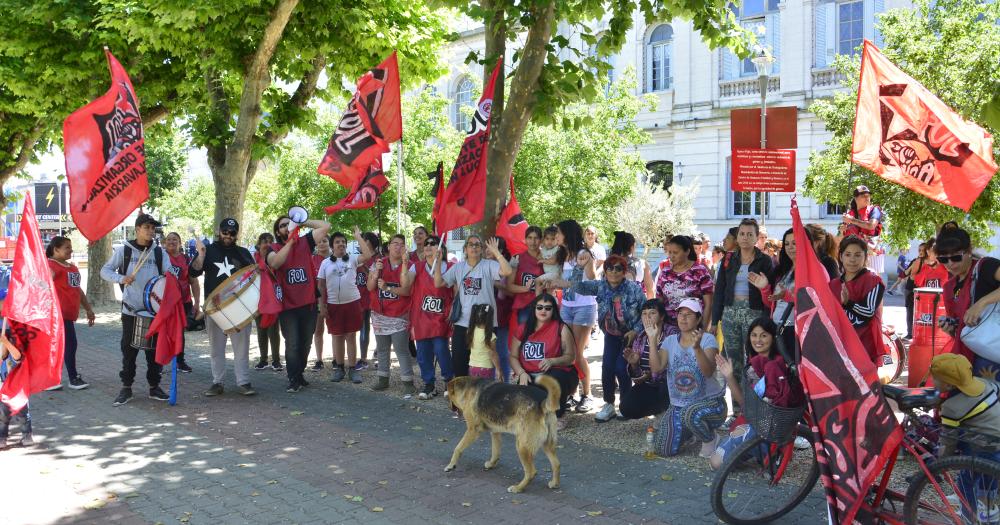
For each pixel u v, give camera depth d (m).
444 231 8.06
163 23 11.66
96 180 7.45
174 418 7.70
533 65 8.70
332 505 5.17
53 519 4.92
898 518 4.12
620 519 4.86
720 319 7.18
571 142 20.20
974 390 4.23
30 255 6.55
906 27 12.43
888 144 6.42
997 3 11.86
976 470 3.81
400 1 14.09
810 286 4.19
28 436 6.71
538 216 19.66
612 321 7.20
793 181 9.33
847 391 4.04
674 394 6.23
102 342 13.34
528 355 7.00
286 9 12.31
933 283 11.38
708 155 25.28
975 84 11.15
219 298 8.26
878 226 8.52
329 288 9.56
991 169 6.19
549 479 5.71
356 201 9.02
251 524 4.84
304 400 8.59
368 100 8.99
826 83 22.75
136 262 8.20
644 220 20.27
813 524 4.69
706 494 5.31
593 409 7.95
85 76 14.49
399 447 6.63
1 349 6.51
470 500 5.25
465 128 31.38
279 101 15.08
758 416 4.72
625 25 9.29
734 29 9.65
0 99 16.48
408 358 8.96
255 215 33.81
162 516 4.97
